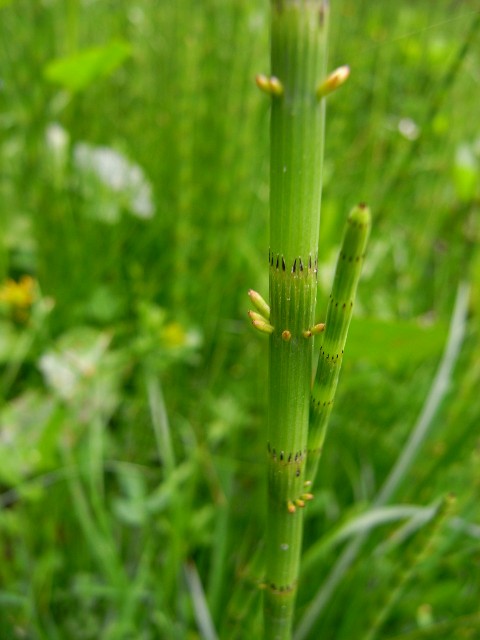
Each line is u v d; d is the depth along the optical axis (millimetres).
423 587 179
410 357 171
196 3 255
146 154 276
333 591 168
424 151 271
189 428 216
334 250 203
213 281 257
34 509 188
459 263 249
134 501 184
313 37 57
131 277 269
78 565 184
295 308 69
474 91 272
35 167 240
